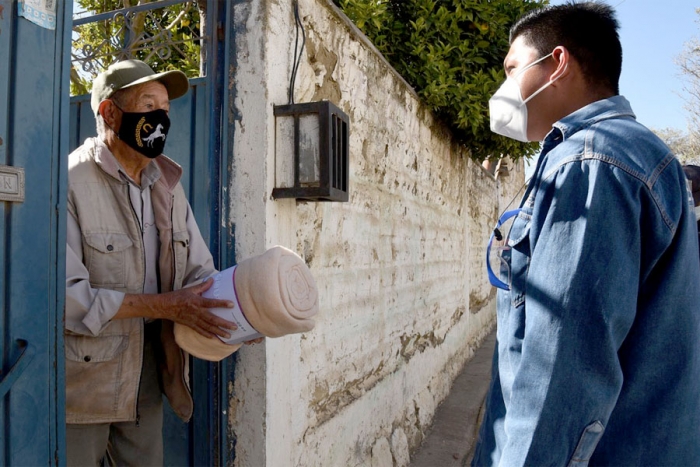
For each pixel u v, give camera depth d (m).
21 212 1.32
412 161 4.41
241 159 2.23
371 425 3.43
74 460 1.81
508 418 1.17
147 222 1.98
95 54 2.74
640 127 1.23
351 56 3.12
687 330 1.19
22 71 1.32
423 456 4.12
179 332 1.88
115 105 1.89
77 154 1.92
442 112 5.21
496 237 1.49
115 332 1.83
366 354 3.40
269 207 2.22
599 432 1.09
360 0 3.88
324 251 2.81
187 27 4.25
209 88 2.28
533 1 5.30
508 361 1.34
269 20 2.21
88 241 1.81
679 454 1.20
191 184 2.46
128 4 4.17
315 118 2.22
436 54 4.64
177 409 2.02
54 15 1.40
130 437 2.01
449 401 5.36
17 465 1.30
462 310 6.79
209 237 2.25
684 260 1.19
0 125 1.27
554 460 1.08
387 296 3.80
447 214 5.81
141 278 1.92
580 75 1.39
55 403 1.40
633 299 1.11
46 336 1.38
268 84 2.20
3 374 1.28
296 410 2.46
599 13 1.39
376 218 3.60
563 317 1.10
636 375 1.20
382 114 3.67
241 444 2.19
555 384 1.09
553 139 1.33
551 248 1.15
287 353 2.37
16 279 1.31
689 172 2.62
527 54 1.46
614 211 1.12
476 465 1.50
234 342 1.86
